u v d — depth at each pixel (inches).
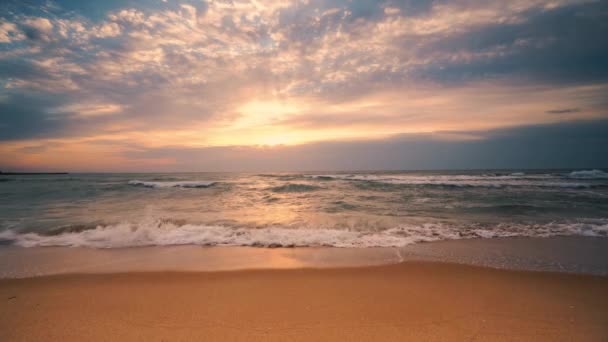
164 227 304.5
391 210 427.5
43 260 206.1
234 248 237.5
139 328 114.5
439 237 270.8
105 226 309.3
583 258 209.2
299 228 305.6
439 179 1105.4
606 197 558.3
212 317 122.9
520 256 213.5
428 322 118.0
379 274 176.9
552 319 121.3
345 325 115.7
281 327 114.6
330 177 1352.1
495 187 775.7
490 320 120.1
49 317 123.7
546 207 443.2
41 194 668.1
